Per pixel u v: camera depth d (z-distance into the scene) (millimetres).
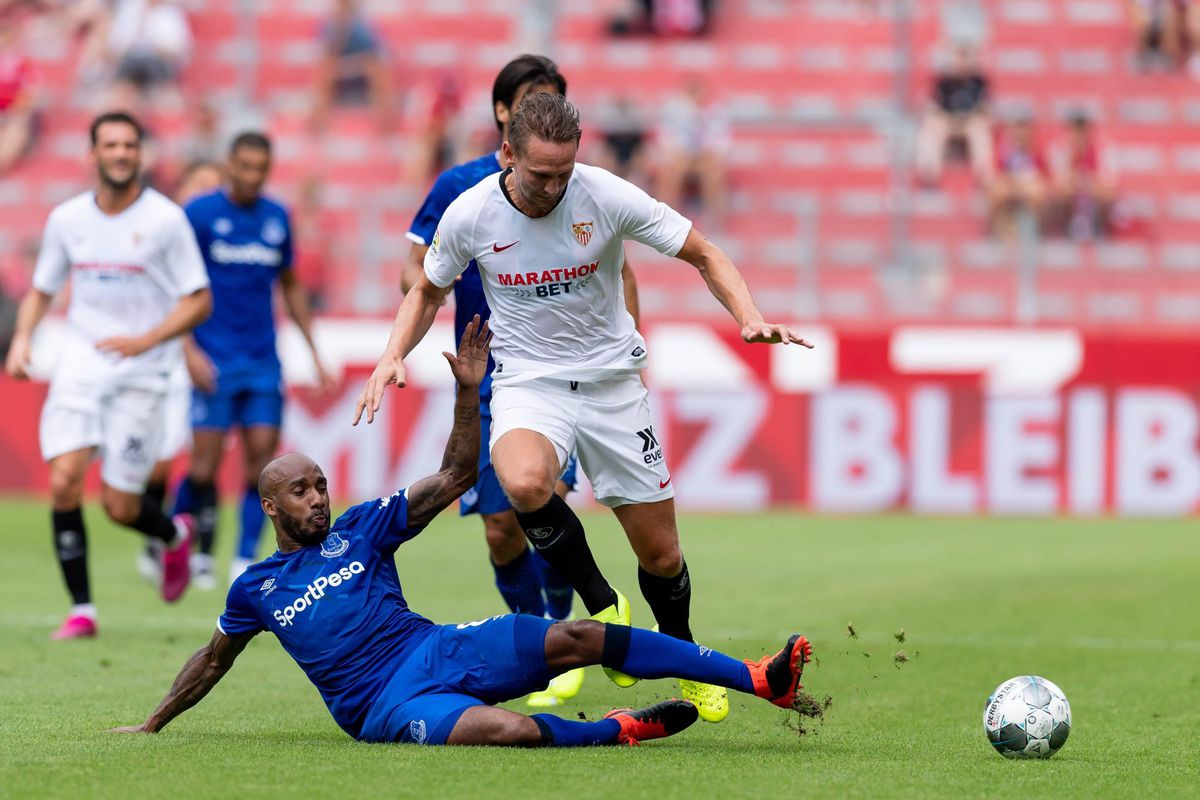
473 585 39250
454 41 84625
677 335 58469
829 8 84375
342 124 78500
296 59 83812
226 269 37844
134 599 36719
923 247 70812
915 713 22703
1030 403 57438
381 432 57250
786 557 45156
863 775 17141
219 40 83875
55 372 30984
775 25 83938
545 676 18266
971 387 57562
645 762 17453
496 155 23766
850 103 81375
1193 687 25375
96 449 30750
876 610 34844
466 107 77375
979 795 16156
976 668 27266
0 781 16344
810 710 18422
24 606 35281
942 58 78062
